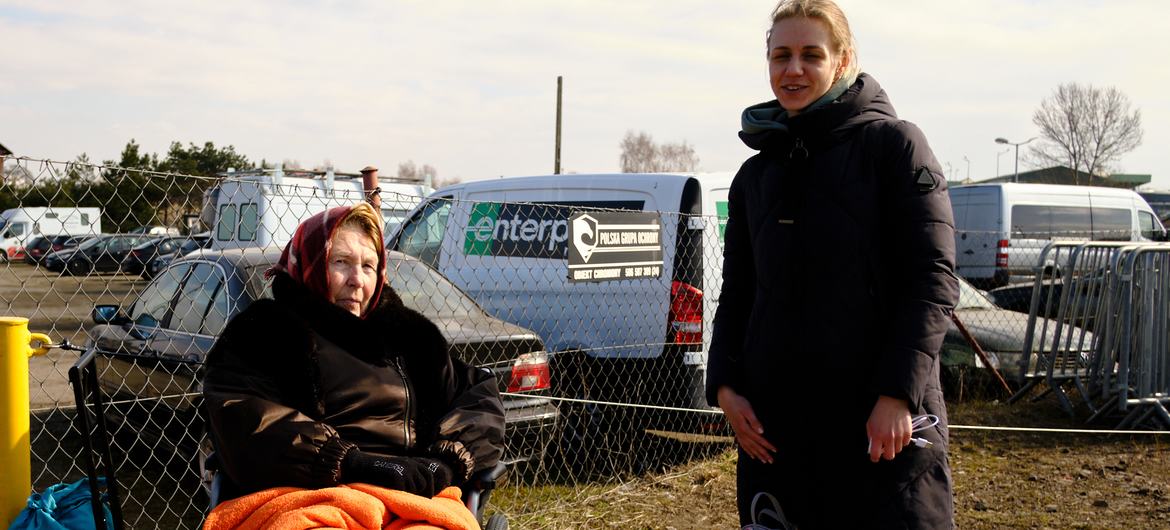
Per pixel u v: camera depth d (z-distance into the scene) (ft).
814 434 7.45
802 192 7.37
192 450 13.39
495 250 19.97
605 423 17.61
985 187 47.78
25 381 8.39
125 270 12.63
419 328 8.69
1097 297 23.49
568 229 14.75
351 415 8.04
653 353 17.17
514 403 14.55
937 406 7.28
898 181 7.11
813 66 7.34
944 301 6.95
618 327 17.60
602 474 17.19
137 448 15.38
